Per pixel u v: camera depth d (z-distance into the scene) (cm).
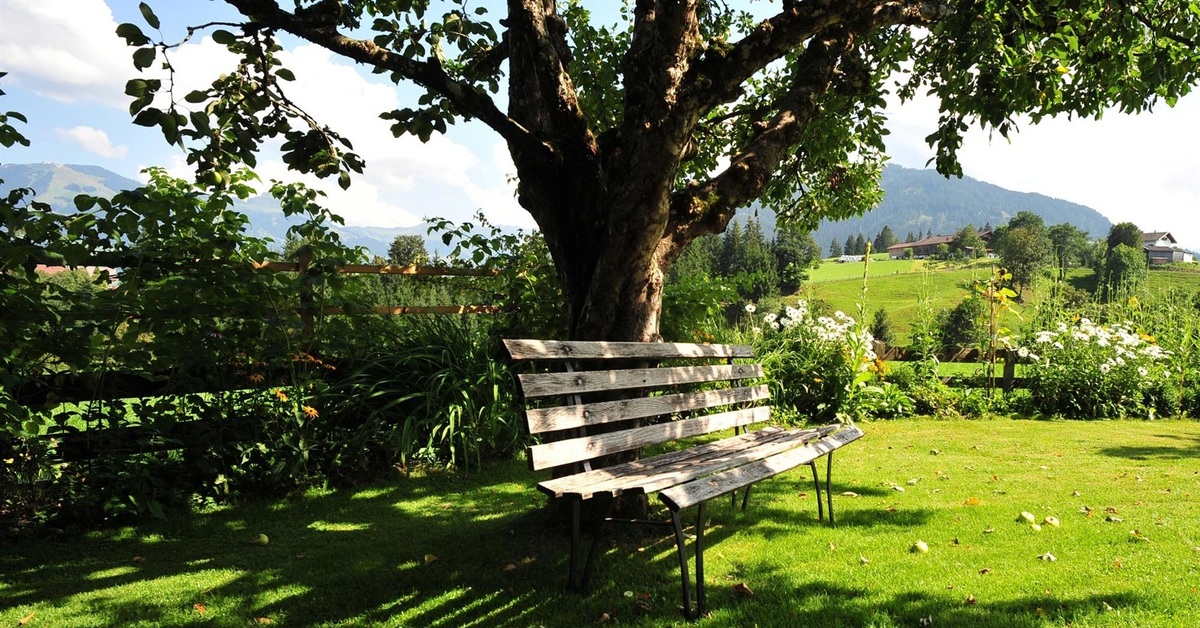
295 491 519
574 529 329
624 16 852
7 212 402
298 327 532
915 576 340
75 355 441
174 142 365
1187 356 1089
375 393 587
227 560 381
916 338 1094
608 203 407
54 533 414
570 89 449
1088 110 634
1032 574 341
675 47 384
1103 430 844
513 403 678
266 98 449
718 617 293
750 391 504
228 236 520
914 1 523
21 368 438
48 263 415
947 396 981
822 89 504
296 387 545
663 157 383
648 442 383
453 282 796
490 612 308
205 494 487
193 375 515
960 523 438
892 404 947
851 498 507
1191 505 483
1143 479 571
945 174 576
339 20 408
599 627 289
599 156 454
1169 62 523
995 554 375
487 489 537
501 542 404
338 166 453
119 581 348
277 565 373
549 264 779
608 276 415
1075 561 361
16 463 419
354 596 328
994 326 1077
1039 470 608
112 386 485
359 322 643
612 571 354
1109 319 1180
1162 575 337
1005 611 295
